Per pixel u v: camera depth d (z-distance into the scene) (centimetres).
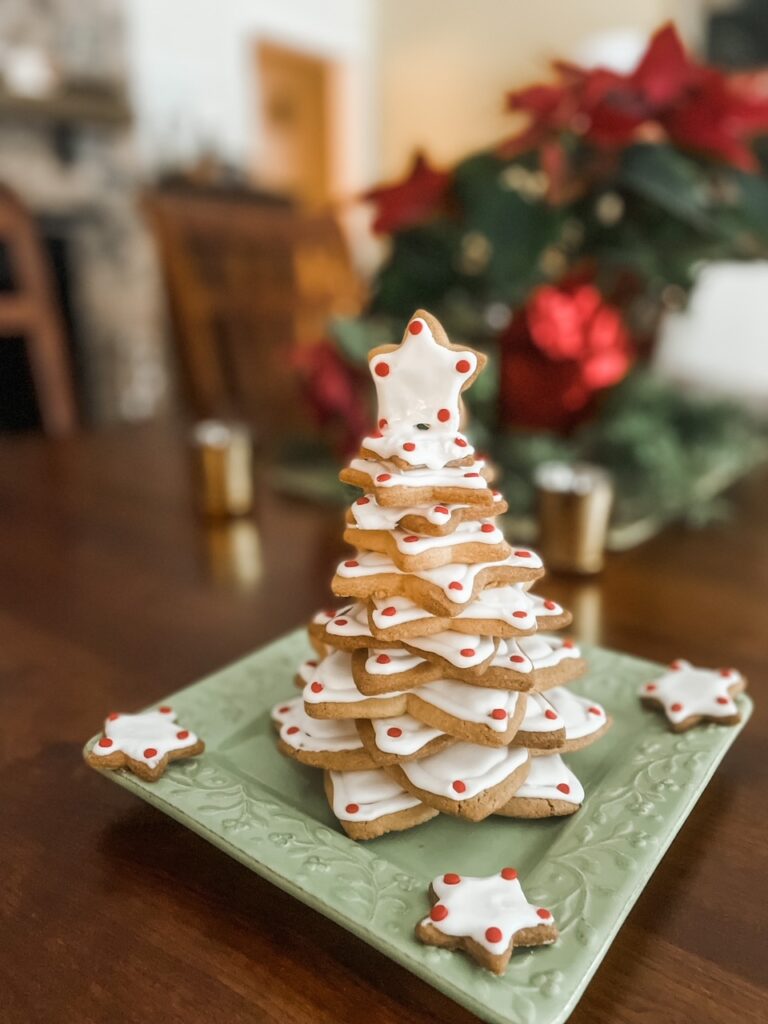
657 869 33
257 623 53
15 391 157
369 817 33
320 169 219
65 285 160
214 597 57
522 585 37
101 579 60
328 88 212
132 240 170
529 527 63
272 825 33
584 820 34
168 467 86
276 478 80
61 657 49
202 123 178
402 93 222
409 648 34
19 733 42
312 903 29
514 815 34
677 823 33
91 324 168
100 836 35
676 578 59
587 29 184
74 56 155
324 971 29
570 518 58
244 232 114
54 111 145
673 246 66
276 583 59
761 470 84
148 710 40
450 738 35
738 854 34
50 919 31
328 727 37
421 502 33
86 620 54
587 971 27
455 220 70
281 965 29
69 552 65
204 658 49
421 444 34
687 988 28
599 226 68
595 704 39
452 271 73
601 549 60
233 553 64
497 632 34
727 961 29
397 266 73
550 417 68
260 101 195
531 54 195
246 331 114
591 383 66
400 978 28
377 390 36
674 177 62
